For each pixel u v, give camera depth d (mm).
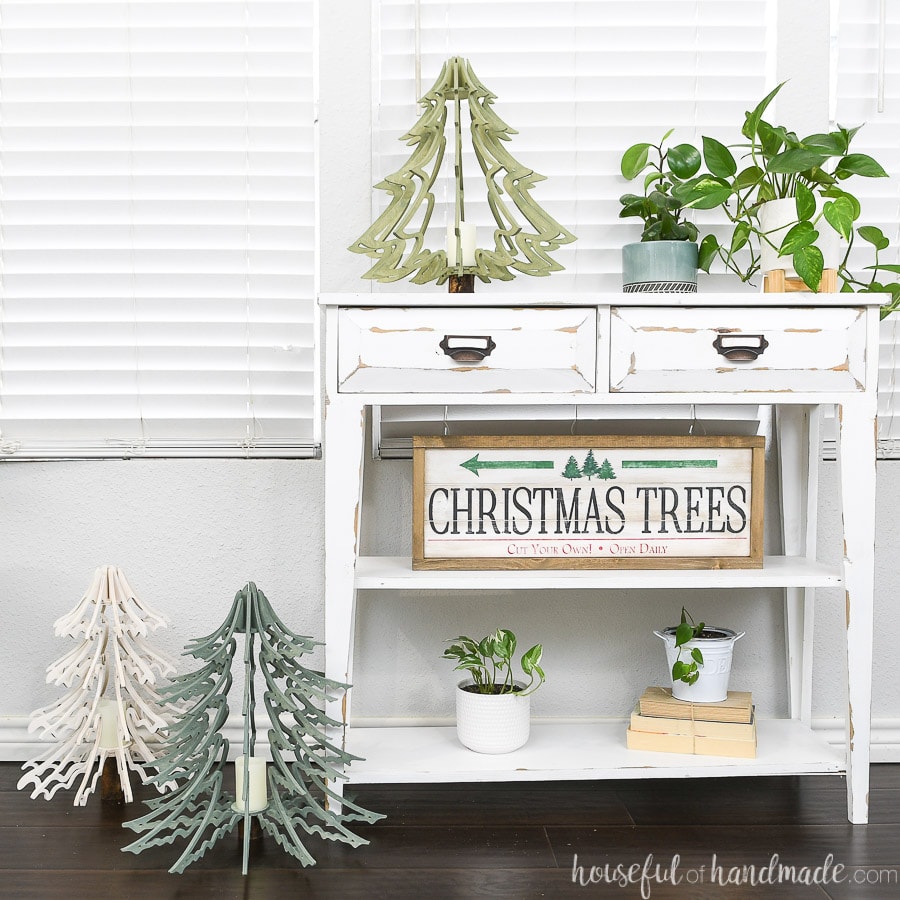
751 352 1516
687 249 1703
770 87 1900
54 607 1933
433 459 1646
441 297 1498
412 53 1884
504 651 1690
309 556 1936
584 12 1869
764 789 1752
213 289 1917
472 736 1646
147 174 1877
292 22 1864
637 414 1902
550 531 1657
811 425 1844
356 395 1512
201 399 1961
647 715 1670
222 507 1929
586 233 1928
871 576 1542
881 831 1553
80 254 1890
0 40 1840
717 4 1871
